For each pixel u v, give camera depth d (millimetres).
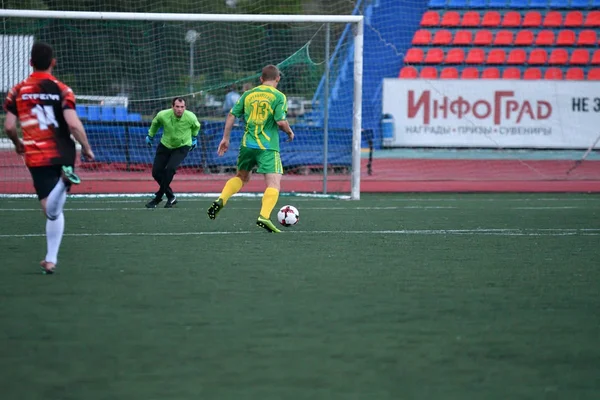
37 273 25203
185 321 19203
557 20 95562
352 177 54125
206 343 17328
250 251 30156
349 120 69062
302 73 70250
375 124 69000
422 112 62406
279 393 14195
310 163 65250
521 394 14273
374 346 17234
